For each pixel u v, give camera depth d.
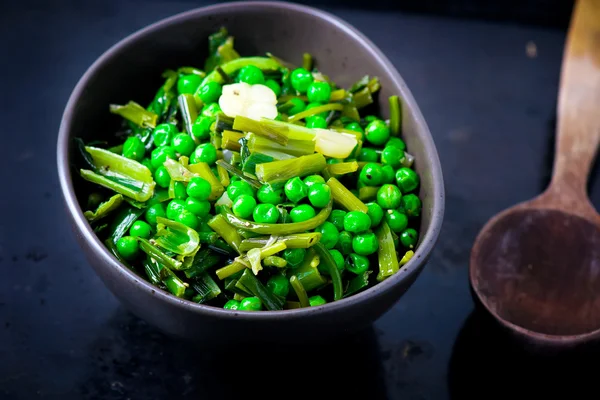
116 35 0.61
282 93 0.49
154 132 0.47
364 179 0.45
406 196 0.45
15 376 0.47
